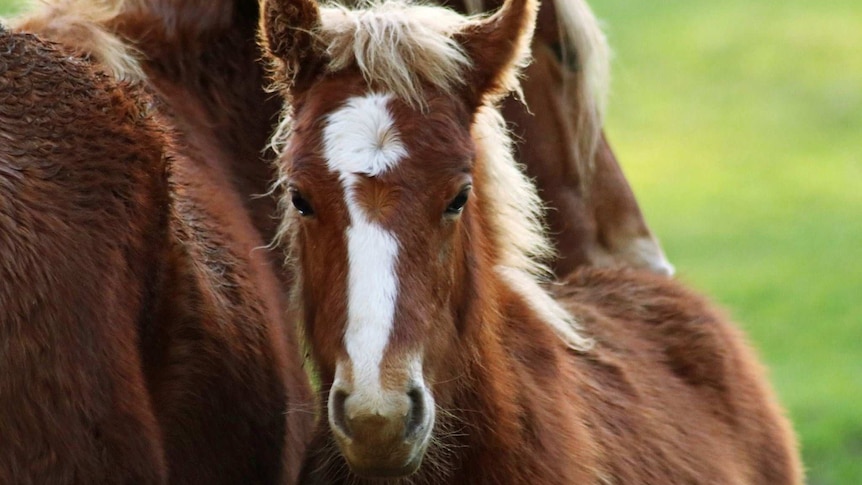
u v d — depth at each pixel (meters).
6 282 6.03
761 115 45.84
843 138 43.53
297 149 7.12
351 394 6.60
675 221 35.31
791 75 49.69
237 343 7.43
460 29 7.69
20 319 6.05
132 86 7.20
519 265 8.98
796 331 25.47
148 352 6.82
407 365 6.68
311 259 7.21
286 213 8.10
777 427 10.98
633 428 9.20
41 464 6.09
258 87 9.27
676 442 9.48
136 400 6.47
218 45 9.13
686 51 52.66
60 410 6.14
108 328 6.37
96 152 6.54
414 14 7.67
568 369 9.02
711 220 35.31
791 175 39.88
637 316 10.67
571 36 10.88
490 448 7.93
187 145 8.38
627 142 43.38
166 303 6.95
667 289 11.09
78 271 6.27
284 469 7.88
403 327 6.70
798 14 56.38
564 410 8.47
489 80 7.62
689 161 41.34
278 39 7.48
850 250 32.03
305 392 8.28
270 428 7.67
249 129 9.20
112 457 6.31
